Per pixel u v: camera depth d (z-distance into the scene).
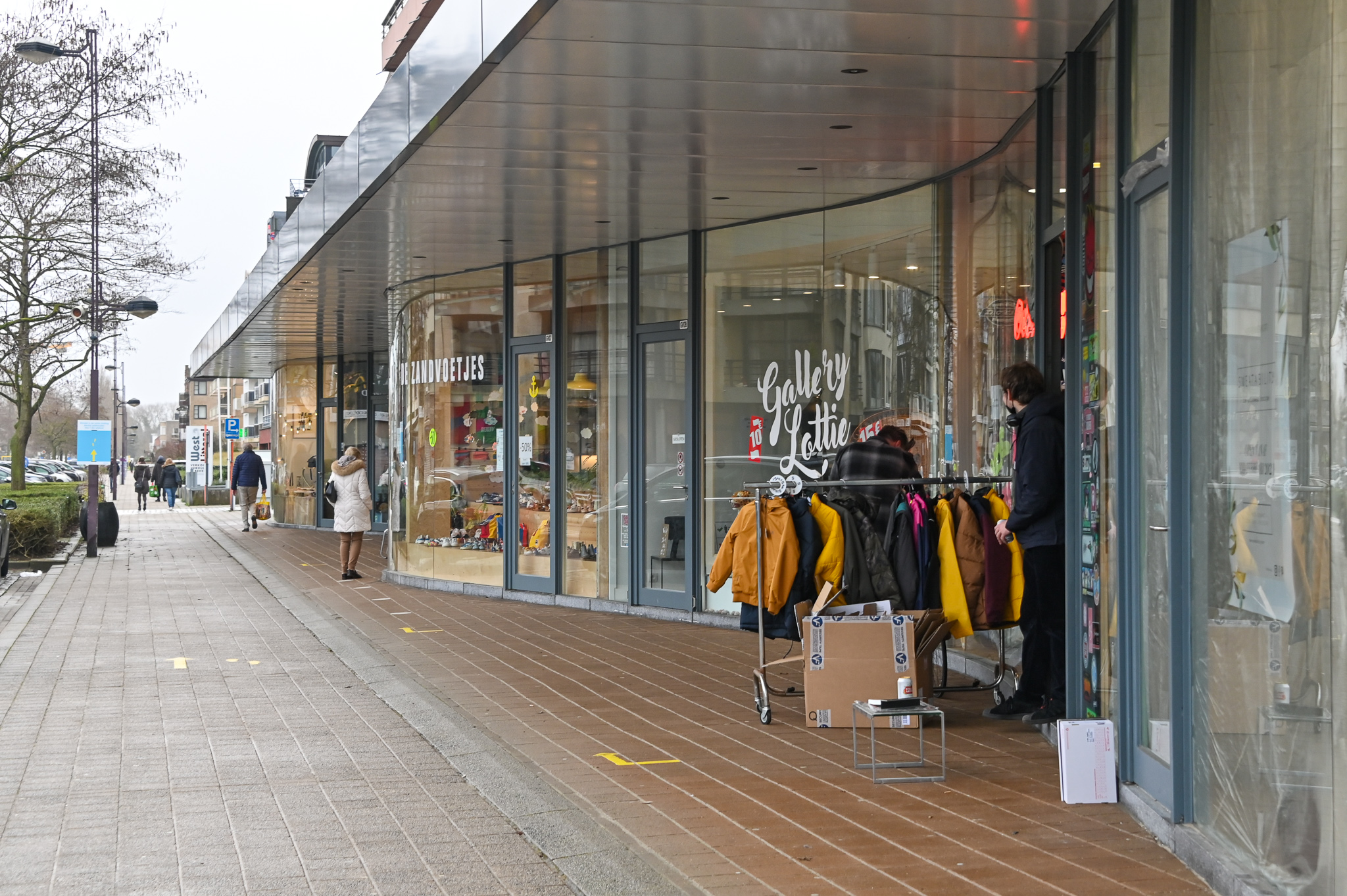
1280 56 3.75
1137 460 5.19
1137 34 5.20
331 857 4.63
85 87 19.97
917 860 4.51
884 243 9.87
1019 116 7.82
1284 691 3.72
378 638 10.57
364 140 10.10
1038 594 6.64
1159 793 4.85
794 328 10.70
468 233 11.81
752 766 6.00
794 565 6.91
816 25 6.30
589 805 5.34
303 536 25.20
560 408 13.03
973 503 6.99
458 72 7.40
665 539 11.83
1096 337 5.91
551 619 11.82
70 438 79.88
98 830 4.98
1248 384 3.98
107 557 19.77
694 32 6.44
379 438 25.81
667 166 9.17
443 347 14.66
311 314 19.05
